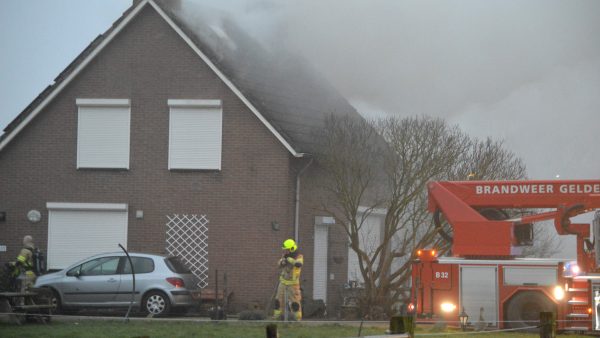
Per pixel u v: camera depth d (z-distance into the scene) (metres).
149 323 19.72
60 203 27.89
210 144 27.33
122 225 27.59
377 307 23.91
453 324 19.61
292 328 19.00
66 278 23.56
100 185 27.83
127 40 27.98
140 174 27.66
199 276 26.92
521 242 20.19
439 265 19.80
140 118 27.78
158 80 27.75
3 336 16.12
